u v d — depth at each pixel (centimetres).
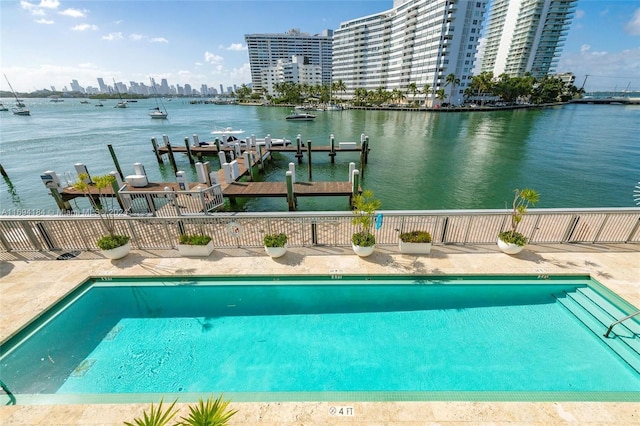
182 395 489
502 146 3522
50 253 898
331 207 1831
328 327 686
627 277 754
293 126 5697
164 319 715
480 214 864
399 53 10550
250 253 904
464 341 638
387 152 3288
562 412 445
